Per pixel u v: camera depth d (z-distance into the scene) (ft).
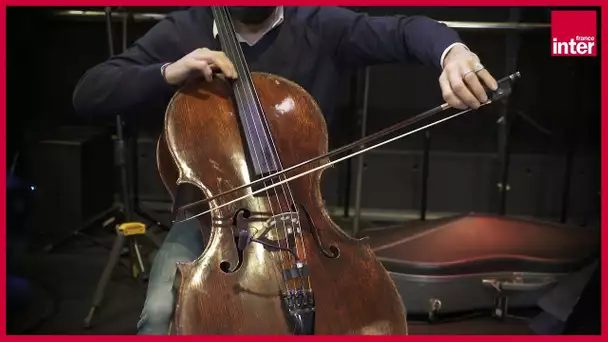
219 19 5.03
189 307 3.83
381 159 10.13
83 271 8.45
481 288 6.85
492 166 10.10
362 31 5.27
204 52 4.56
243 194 4.42
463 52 4.35
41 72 9.96
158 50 5.31
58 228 9.30
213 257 4.08
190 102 4.64
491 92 4.02
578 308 6.59
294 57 5.37
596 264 6.79
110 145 10.22
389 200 10.28
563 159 10.05
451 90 4.03
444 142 10.07
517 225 7.40
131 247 8.04
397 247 7.00
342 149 4.40
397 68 9.84
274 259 4.05
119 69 4.89
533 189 10.18
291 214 4.26
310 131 4.75
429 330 6.83
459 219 7.53
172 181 4.87
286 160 4.62
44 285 8.04
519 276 6.86
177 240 4.89
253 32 5.34
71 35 9.87
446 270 6.78
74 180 9.21
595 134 9.96
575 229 7.48
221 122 4.62
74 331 6.96
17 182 9.09
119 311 7.43
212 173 4.47
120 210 9.28
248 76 4.76
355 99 9.57
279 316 3.87
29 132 9.75
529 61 9.71
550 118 9.94
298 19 5.40
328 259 4.16
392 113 10.03
